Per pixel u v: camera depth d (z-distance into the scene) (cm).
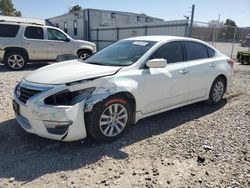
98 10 2866
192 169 321
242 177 306
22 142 383
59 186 285
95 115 363
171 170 318
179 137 412
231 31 1875
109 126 384
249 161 342
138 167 324
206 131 439
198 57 535
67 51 1173
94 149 367
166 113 530
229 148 377
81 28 3000
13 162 330
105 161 337
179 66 478
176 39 495
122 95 392
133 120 419
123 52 461
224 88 600
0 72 1007
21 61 1086
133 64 416
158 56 451
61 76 369
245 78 981
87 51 1241
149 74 423
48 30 1120
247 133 432
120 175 306
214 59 569
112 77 382
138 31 2117
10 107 537
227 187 287
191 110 554
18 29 1055
